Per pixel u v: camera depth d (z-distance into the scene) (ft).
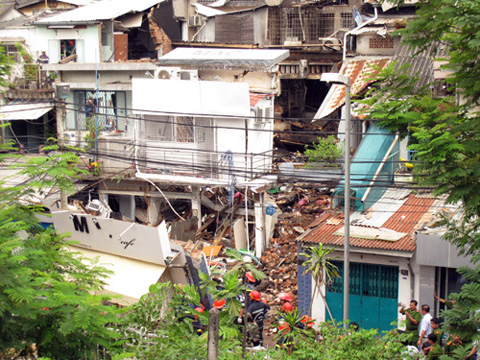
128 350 32.58
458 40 35.83
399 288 59.52
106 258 65.87
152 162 76.38
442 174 34.06
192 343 31.96
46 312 30.45
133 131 87.20
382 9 99.45
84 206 76.23
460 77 36.96
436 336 44.21
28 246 36.63
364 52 96.68
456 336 36.52
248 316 41.55
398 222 63.67
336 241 60.03
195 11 137.28
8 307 29.30
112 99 93.04
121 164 83.10
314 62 111.86
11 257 29.94
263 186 77.82
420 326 50.19
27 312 29.66
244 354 33.50
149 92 80.12
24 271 29.89
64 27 96.99
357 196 67.97
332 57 111.75
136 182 82.69
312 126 108.47
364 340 36.19
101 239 65.51
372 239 59.67
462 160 34.63
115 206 86.74
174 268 64.23
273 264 73.31
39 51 99.40
